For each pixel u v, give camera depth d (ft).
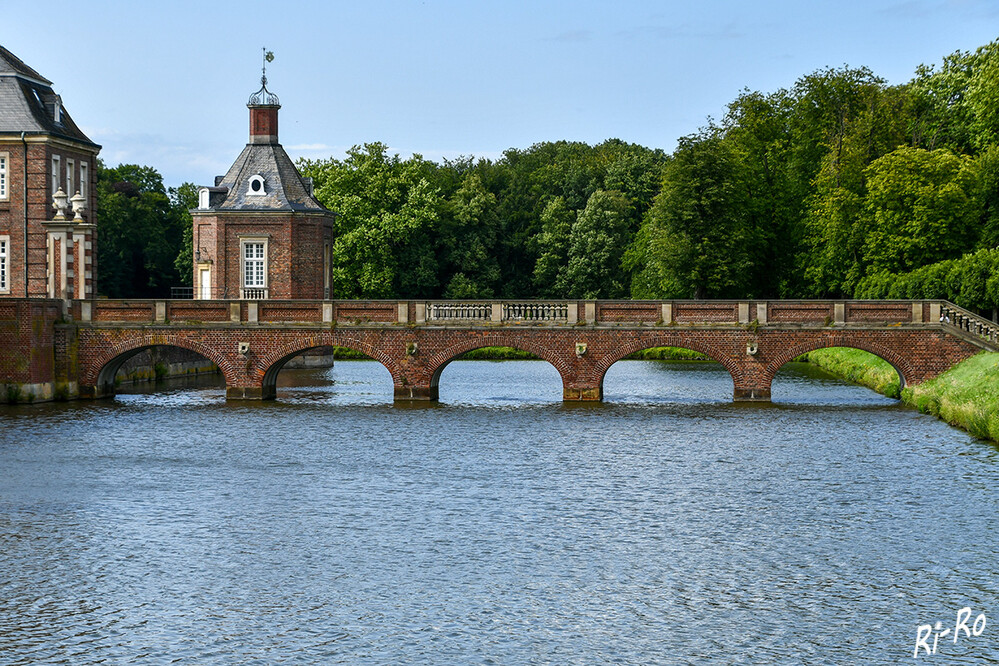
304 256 234.99
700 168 264.11
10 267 201.87
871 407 162.81
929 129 259.60
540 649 66.64
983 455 120.78
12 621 70.79
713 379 224.12
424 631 69.31
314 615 71.87
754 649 66.59
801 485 106.73
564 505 99.19
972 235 226.99
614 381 218.79
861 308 164.76
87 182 218.38
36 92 209.87
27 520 93.91
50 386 171.83
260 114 238.27
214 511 97.09
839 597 74.90
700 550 85.20
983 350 161.89
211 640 67.92
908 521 92.79
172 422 148.66
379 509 97.81
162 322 172.76
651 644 67.31
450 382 218.38
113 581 78.23
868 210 238.48
